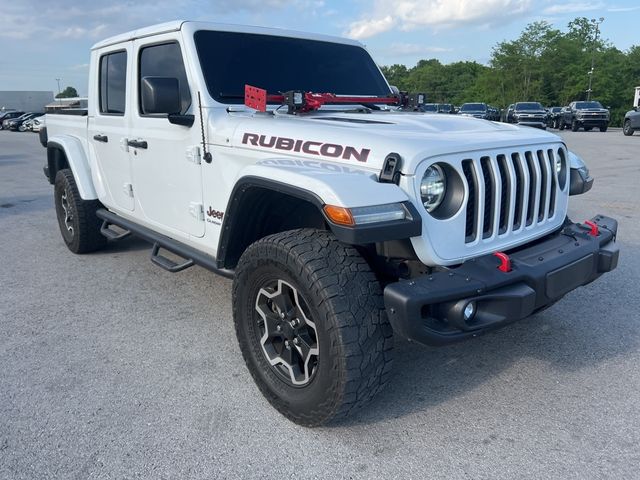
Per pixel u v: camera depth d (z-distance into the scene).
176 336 3.79
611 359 3.42
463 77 95.81
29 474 2.41
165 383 3.17
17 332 3.86
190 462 2.50
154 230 4.24
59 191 5.65
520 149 2.90
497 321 2.49
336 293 2.41
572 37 71.50
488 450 2.57
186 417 2.84
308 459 2.52
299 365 2.78
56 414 2.86
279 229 3.23
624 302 4.29
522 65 67.94
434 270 2.62
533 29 67.75
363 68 4.37
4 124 47.09
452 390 3.09
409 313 2.29
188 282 4.85
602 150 16.75
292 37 4.08
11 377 3.23
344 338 2.40
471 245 2.67
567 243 2.99
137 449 2.59
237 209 2.97
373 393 2.54
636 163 13.09
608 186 9.55
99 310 4.25
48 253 5.82
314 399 2.59
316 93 3.88
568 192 3.40
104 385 3.15
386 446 2.61
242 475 2.42
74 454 2.55
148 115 3.91
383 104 4.21
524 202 2.91
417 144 2.51
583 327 3.87
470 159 2.63
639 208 7.66
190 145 3.51
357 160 2.60
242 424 2.78
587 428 2.73
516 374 3.25
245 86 3.38
